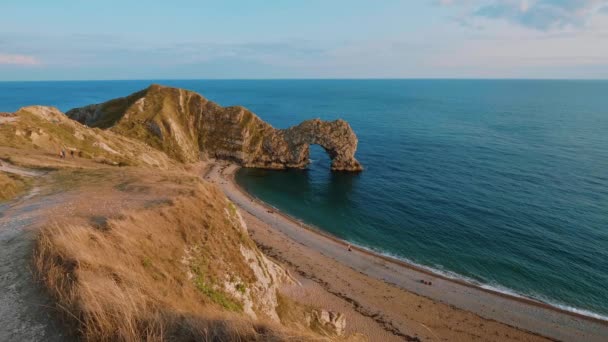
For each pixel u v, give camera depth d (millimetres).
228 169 105125
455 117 198125
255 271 24016
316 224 66812
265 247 53344
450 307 40625
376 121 183750
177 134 105062
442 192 79375
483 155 110500
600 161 100125
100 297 8359
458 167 98438
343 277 46062
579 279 45844
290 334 8625
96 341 7340
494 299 42375
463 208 69812
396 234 61031
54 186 26438
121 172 32469
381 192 82000
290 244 55406
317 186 90188
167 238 17922
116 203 20516
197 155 110938
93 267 10391
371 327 35812
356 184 89250
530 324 38000
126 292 9227
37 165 34188
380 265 50344
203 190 25734
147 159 78438
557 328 37406
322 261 50344
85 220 16047
